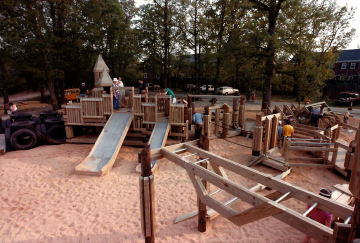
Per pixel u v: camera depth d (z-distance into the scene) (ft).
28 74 72.28
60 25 73.00
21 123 37.22
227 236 16.33
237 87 139.95
